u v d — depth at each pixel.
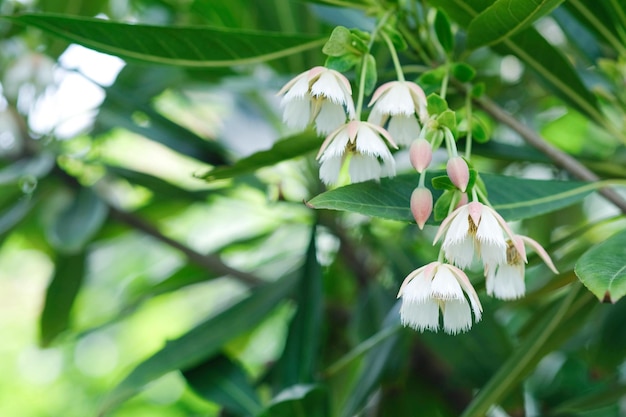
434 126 0.59
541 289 0.72
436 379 0.84
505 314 1.00
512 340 0.80
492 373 0.78
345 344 0.94
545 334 0.67
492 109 0.70
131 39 0.66
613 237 0.58
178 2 0.99
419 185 0.58
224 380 0.77
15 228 0.96
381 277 0.93
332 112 0.60
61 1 0.91
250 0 0.90
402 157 0.92
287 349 0.75
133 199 1.12
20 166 0.90
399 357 0.83
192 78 0.91
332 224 0.91
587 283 0.56
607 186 0.69
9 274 1.76
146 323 1.64
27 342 1.86
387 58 0.76
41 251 1.08
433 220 0.60
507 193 0.64
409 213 0.60
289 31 0.90
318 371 0.84
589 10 0.70
